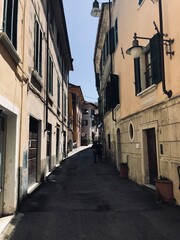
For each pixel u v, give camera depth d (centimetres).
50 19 1363
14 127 651
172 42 687
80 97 4947
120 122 1352
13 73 619
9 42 541
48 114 1290
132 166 1114
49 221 575
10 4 594
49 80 1317
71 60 2441
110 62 1631
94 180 1178
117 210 657
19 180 680
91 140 5916
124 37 1227
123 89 1271
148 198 782
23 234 497
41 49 1063
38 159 1052
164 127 747
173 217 587
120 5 1315
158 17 782
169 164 716
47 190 946
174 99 679
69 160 2256
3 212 617
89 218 595
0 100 509
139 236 480
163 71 721
